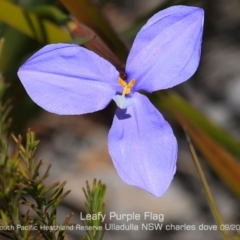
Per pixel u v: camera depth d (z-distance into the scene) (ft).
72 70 1.98
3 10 2.16
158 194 1.95
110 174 2.87
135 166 1.96
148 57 2.00
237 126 2.98
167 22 1.99
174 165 1.96
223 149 2.19
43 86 1.97
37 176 1.95
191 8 1.99
